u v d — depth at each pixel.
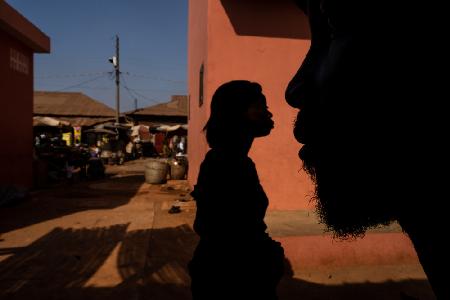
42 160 12.30
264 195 1.71
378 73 0.94
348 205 1.05
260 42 6.39
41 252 4.77
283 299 3.56
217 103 1.68
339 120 1.01
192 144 10.14
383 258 4.41
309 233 4.55
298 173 6.48
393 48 0.92
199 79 8.06
